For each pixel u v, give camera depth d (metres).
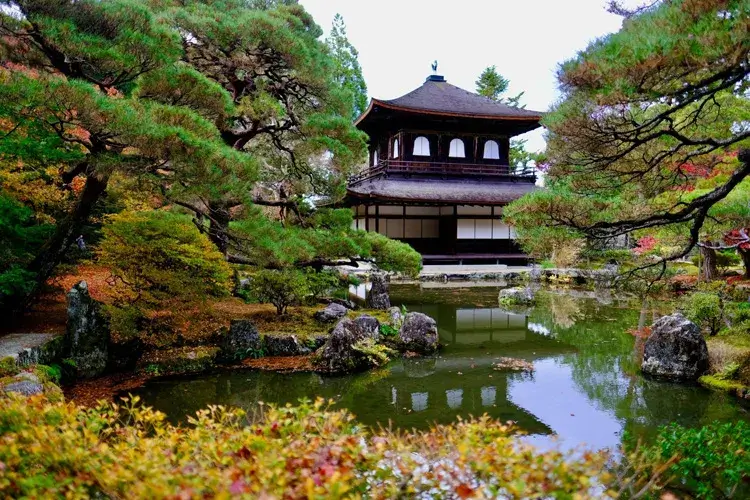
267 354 10.34
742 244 8.54
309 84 12.95
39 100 6.32
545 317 15.62
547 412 7.46
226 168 8.10
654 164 6.43
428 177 31.45
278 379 9.03
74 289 8.80
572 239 7.26
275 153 15.13
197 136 7.84
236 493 2.04
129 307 9.33
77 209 9.23
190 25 11.38
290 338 10.51
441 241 31.03
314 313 12.45
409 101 31.50
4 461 2.66
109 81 8.32
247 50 11.91
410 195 28.66
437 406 7.73
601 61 4.73
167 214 10.15
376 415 7.34
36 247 10.09
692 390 8.49
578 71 4.96
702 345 9.20
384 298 14.83
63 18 7.05
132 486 2.37
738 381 8.53
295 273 11.91
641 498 4.69
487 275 26.02
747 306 11.68
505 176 32.44
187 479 2.29
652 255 20.48
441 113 29.53
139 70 7.89
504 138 32.91
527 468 2.33
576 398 8.09
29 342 8.09
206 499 2.21
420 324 11.30
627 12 7.99
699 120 7.21
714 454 4.70
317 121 12.45
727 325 11.34
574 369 9.83
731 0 4.13
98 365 8.82
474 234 30.52
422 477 2.78
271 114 12.28
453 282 24.91
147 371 9.15
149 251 9.32
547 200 6.81
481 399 8.05
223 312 12.12
